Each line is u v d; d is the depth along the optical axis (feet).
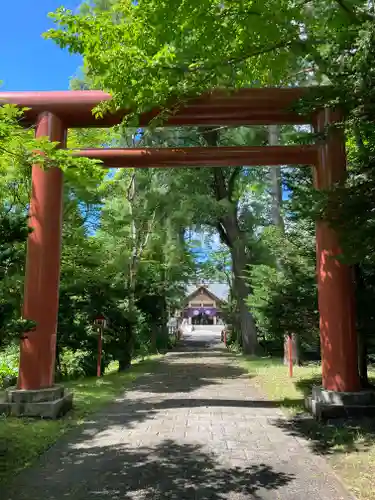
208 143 65.57
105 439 21.11
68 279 40.45
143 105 18.67
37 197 27.27
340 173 26.07
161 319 81.00
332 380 25.12
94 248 42.22
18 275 27.48
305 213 19.44
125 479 15.97
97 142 38.65
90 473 16.56
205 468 17.03
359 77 16.75
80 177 21.83
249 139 58.65
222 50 15.85
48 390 25.55
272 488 15.06
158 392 35.14
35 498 14.29
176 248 67.77
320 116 26.86
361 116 18.02
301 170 33.50
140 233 56.03
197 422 24.52
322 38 16.60
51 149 19.33
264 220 75.41
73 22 17.67
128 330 52.44
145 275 63.87
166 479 15.96
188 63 15.96
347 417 23.89
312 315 32.99
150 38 17.20
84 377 43.16
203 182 63.93
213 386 38.27
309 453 18.78
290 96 26.84
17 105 27.45
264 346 71.10
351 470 16.44
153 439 21.07
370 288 26.84
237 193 73.61
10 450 18.88
